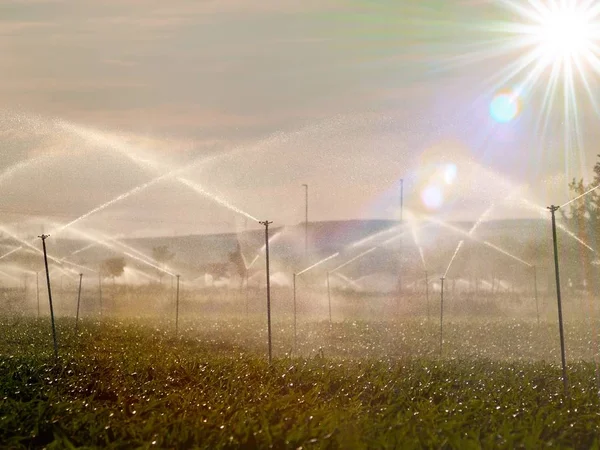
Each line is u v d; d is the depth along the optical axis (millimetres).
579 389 24797
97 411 19484
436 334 45375
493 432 18516
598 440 18422
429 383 24812
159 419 18797
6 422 18391
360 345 40344
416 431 17953
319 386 23734
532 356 36438
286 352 36375
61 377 25609
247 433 17312
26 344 37625
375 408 21531
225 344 39156
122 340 39500
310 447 16594
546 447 16922
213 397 22078
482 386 25047
